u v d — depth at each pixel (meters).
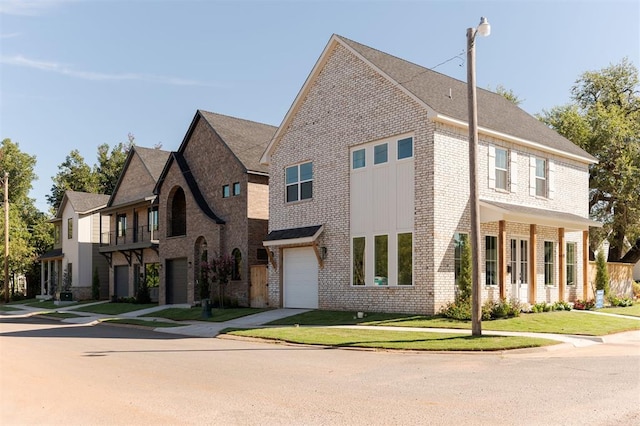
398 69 23.42
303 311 24.08
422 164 20.78
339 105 24.20
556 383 9.73
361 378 10.49
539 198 25.19
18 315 34.56
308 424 7.20
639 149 35.69
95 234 47.41
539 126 28.38
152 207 39.19
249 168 29.78
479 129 21.81
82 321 28.42
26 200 69.12
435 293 20.17
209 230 31.36
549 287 25.12
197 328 21.92
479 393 8.95
